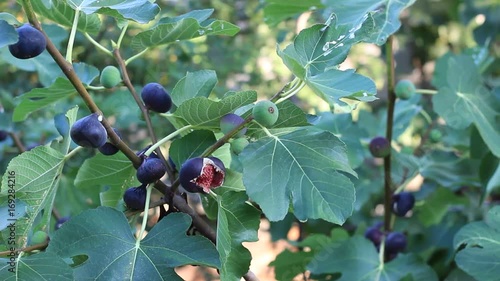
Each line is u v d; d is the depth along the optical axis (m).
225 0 1.84
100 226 0.55
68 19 0.71
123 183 0.71
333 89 0.57
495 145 0.97
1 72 1.51
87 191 1.00
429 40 2.22
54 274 0.53
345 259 0.93
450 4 2.00
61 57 0.57
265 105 0.56
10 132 1.10
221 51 1.73
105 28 1.42
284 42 1.76
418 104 1.41
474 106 1.00
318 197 0.55
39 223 0.65
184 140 0.63
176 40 0.71
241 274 0.62
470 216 1.18
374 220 1.32
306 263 1.03
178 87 0.70
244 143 0.60
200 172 0.56
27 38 0.55
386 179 0.98
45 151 0.59
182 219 0.57
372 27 0.62
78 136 0.55
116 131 0.62
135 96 0.69
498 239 0.82
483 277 0.80
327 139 0.57
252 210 0.61
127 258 0.54
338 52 0.61
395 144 1.43
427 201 1.21
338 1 0.82
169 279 0.54
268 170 0.55
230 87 1.73
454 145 1.18
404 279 0.91
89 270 0.53
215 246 0.58
